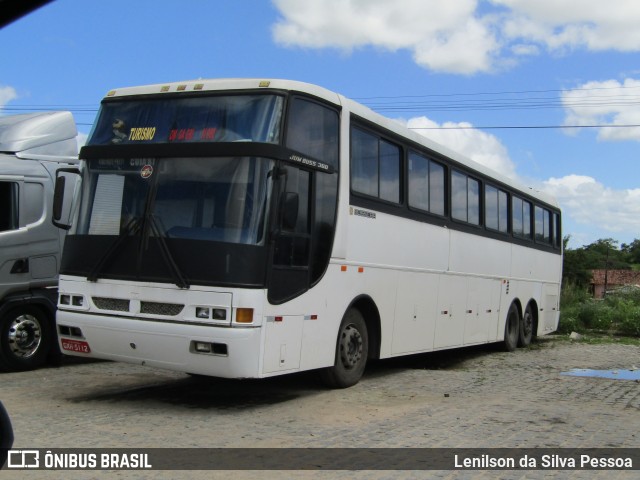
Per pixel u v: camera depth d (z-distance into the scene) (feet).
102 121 29.40
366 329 33.55
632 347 61.26
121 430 23.34
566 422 26.14
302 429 23.98
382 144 34.94
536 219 61.46
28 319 36.86
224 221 25.58
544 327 63.36
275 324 26.21
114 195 27.81
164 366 26.13
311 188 28.78
